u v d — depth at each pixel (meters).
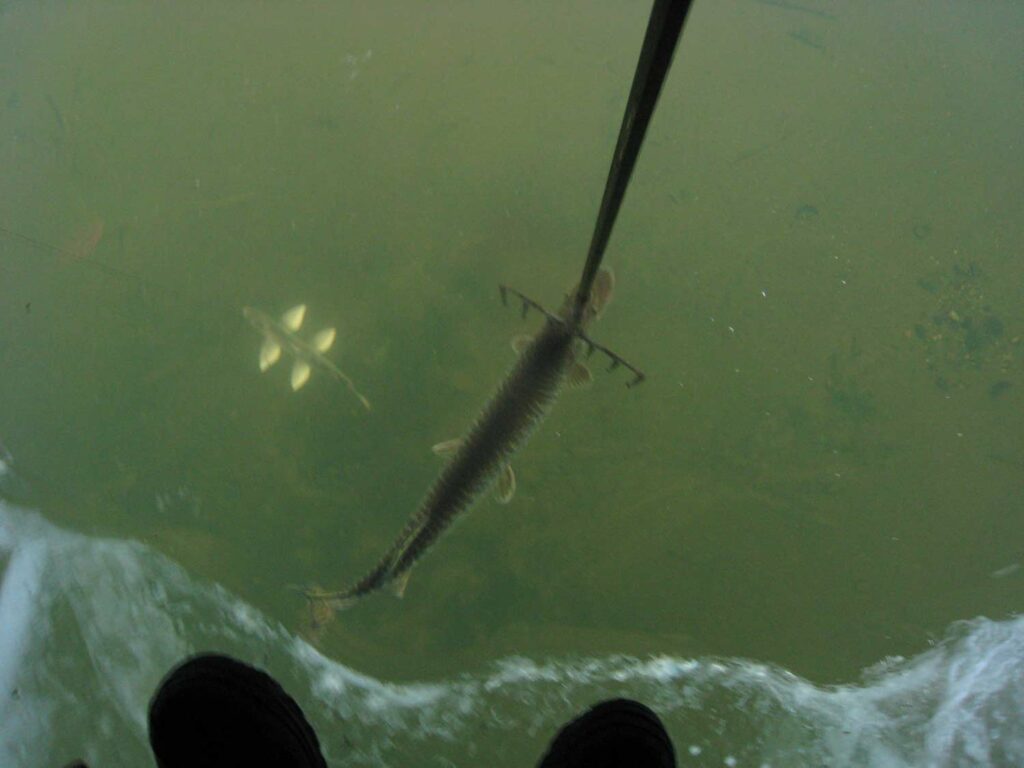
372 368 1.06
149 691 0.78
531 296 1.09
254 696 0.72
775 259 1.14
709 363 1.07
